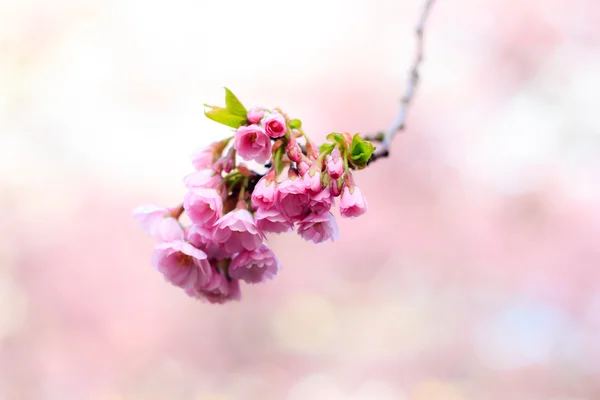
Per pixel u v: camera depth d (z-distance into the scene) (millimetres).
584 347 3934
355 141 1013
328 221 1015
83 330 3764
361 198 1004
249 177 1049
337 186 1000
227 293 1064
